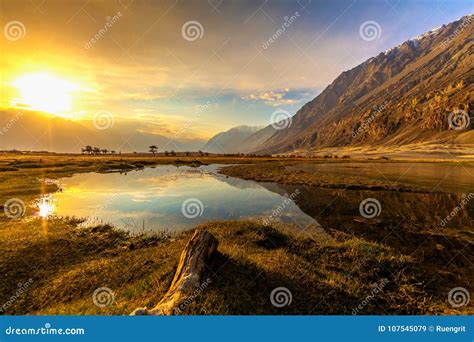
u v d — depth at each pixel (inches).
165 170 2947.8
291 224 859.4
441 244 673.6
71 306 393.4
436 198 1223.5
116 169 2984.7
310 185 1664.6
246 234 718.5
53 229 781.3
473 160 3919.8
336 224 853.2
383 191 1406.3
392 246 661.9
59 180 1995.6
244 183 1851.6
